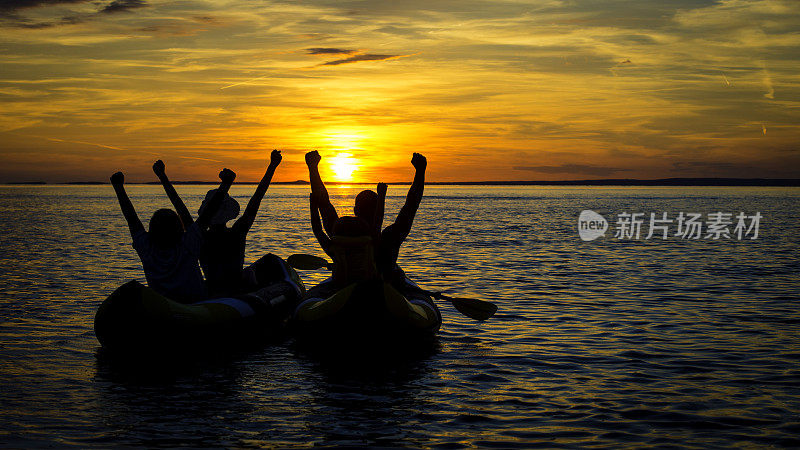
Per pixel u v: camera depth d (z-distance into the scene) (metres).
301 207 66.62
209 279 8.50
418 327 7.92
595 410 5.66
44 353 7.49
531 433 5.13
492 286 12.93
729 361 7.25
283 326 9.17
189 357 7.49
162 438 4.96
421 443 4.91
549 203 82.69
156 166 8.02
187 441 4.91
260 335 8.61
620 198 111.44
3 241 22.94
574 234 27.94
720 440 4.98
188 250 7.77
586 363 7.21
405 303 7.82
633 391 6.21
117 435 5.01
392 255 8.30
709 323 9.29
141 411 5.58
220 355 7.60
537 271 15.34
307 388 6.28
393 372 6.86
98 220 37.31
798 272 15.08
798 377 6.64
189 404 5.78
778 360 7.29
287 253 19.45
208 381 6.50
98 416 5.45
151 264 7.82
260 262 9.69
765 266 16.28
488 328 9.07
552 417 5.49
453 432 5.14
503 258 18.27
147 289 7.38
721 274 14.74
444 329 9.02
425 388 6.30
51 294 11.46
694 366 7.06
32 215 43.41
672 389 6.27
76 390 6.16
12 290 11.88
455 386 6.36
